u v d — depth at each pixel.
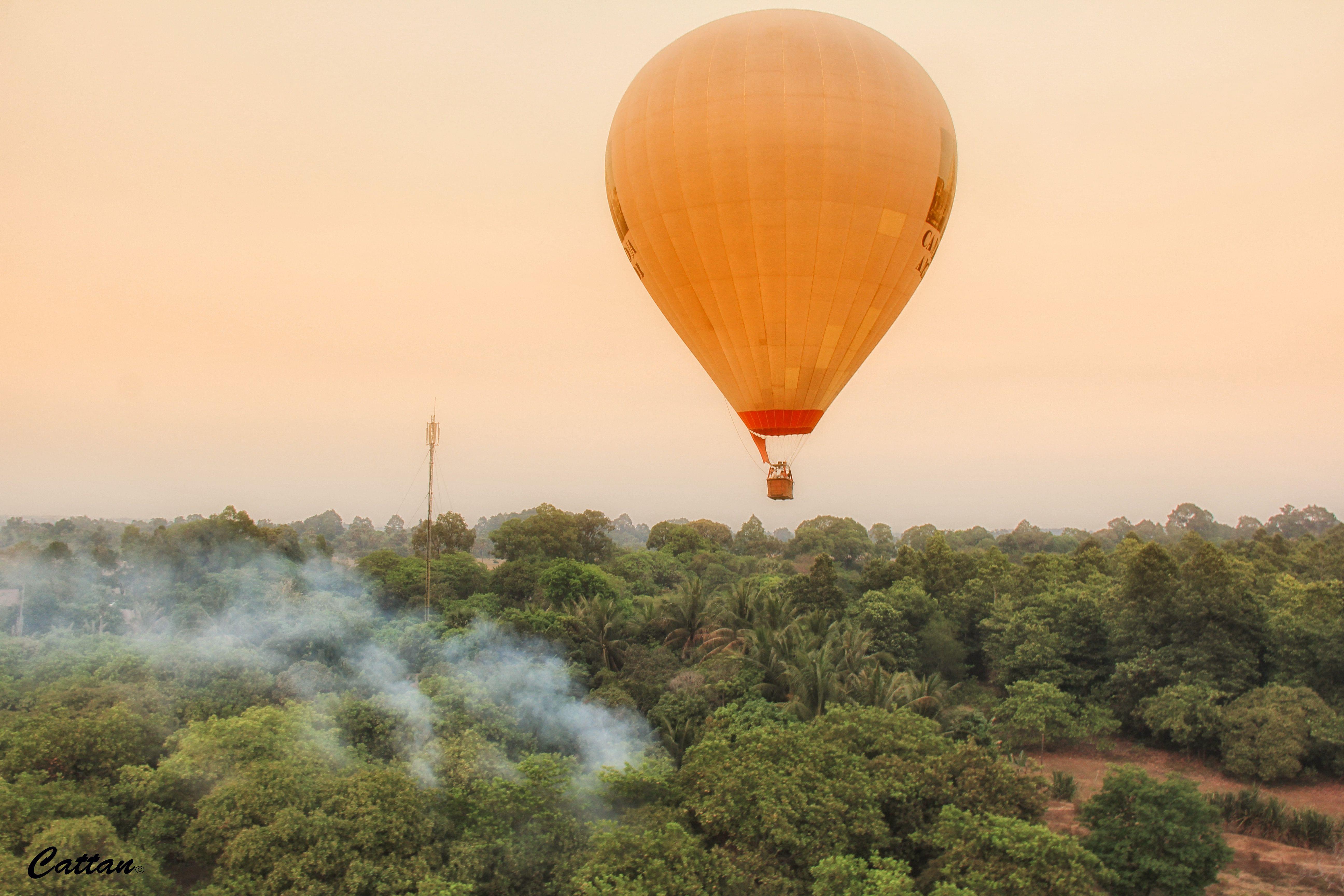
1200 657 40.81
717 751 26.67
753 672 39.75
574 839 23.55
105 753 27.16
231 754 26.62
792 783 23.89
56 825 21.19
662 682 40.38
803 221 23.69
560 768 25.64
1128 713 42.62
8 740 27.98
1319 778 37.34
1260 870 29.20
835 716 29.59
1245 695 39.28
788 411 26.56
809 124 23.00
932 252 26.11
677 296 26.30
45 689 34.56
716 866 21.28
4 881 19.03
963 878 20.56
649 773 26.28
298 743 27.62
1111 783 25.81
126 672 36.50
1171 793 24.91
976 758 25.41
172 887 24.06
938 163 24.53
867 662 41.62
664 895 19.53
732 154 23.31
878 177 23.52
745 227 23.92
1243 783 37.12
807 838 22.55
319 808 23.17
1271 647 41.44
